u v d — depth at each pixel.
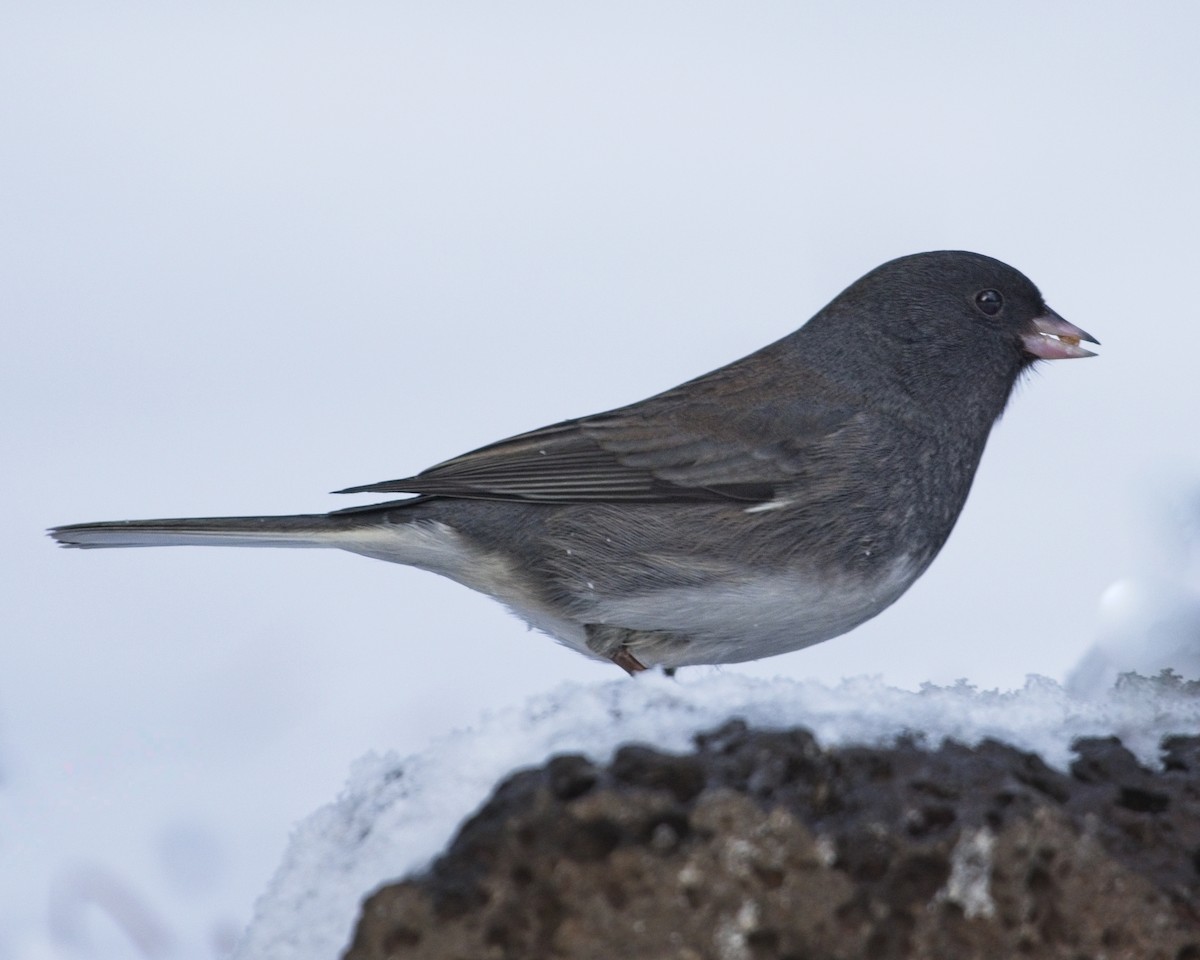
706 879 3.04
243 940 3.06
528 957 3.04
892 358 3.16
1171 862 3.05
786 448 3.15
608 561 3.15
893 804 3.04
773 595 3.15
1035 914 3.04
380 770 3.07
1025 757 3.05
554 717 3.06
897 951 3.04
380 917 3.04
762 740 3.04
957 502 3.16
